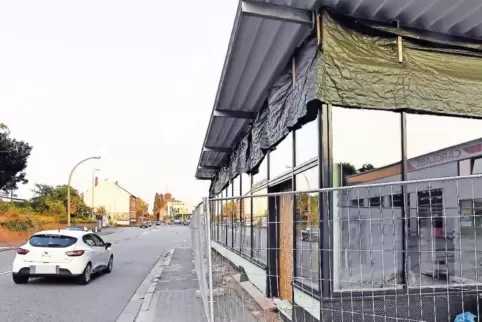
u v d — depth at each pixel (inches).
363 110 216.5
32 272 456.1
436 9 206.4
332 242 193.0
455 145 224.5
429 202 188.9
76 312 327.6
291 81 253.4
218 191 853.8
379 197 194.1
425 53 224.4
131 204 4298.7
